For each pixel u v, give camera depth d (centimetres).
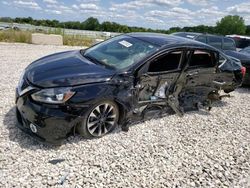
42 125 325
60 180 288
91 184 290
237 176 347
